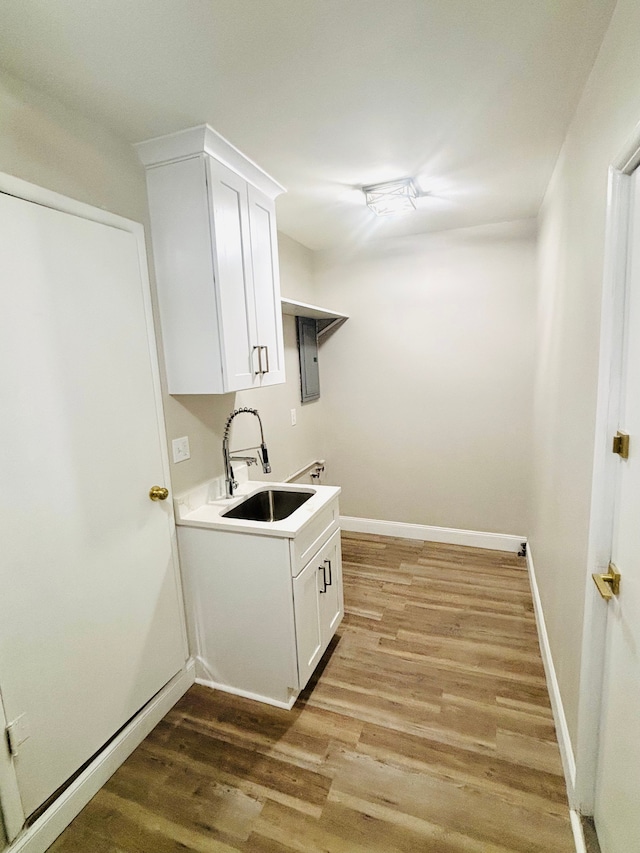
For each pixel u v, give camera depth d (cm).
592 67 129
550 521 199
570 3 106
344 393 355
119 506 158
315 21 109
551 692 176
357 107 149
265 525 173
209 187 164
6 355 120
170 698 182
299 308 271
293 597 171
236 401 238
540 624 219
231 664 189
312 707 179
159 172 170
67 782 139
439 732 164
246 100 143
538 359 265
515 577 281
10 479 121
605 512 114
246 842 128
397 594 265
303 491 222
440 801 137
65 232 137
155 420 175
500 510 320
